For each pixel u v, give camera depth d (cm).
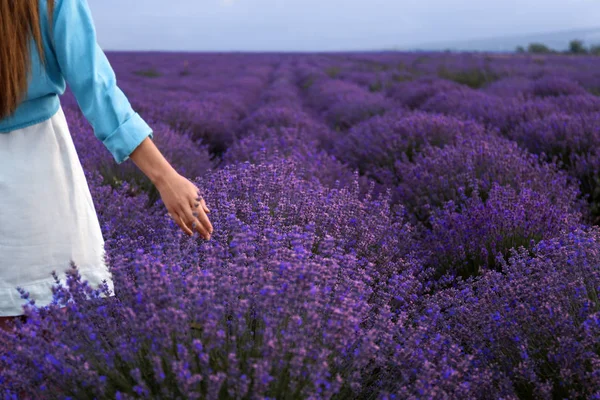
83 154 459
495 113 750
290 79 2577
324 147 761
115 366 157
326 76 2323
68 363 149
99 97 151
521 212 305
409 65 2580
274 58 4800
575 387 173
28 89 153
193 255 197
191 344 148
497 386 184
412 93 1234
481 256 291
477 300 224
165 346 144
